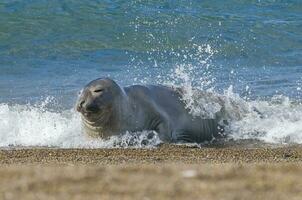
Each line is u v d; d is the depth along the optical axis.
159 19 95.19
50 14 94.62
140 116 51.38
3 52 84.94
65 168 32.75
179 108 54.12
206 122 54.72
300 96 66.19
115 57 85.25
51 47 86.94
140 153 44.16
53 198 27.22
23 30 90.56
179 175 30.78
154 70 79.75
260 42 90.81
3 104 61.88
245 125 55.12
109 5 97.50
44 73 78.12
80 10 95.75
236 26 94.75
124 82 73.31
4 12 94.12
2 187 28.70
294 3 102.19
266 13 99.44
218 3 101.06
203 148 48.16
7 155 42.78
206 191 28.12
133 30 92.12
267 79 74.75
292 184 29.17
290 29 94.69
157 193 27.89
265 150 46.09
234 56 86.88
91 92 49.56
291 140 51.53
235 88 70.00
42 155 42.84
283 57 86.38
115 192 28.06
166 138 51.53
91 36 90.44
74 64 82.31
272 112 58.28
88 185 29.08
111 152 44.56
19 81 74.31
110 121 49.81
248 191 28.11
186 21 95.25
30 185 29.02
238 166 33.31
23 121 54.53
